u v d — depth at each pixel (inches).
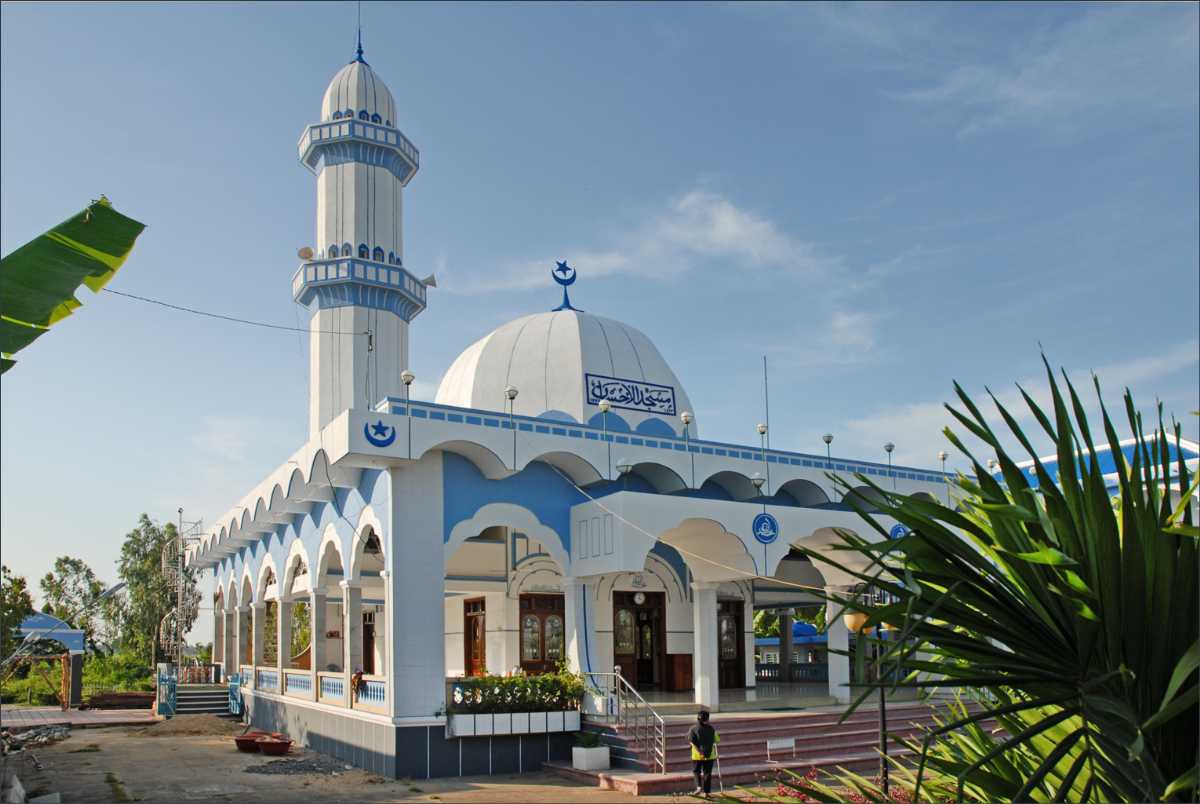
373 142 1040.2
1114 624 150.6
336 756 794.8
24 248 338.0
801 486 902.4
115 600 2011.6
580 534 774.5
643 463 796.6
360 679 761.6
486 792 626.5
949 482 198.4
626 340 1010.7
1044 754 184.9
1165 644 149.2
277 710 987.9
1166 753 150.7
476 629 950.4
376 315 1008.9
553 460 778.8
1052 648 159.3
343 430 679.1
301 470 783.7
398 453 687.7
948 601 162.1
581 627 771.4
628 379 978.1
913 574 164.7
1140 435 161.5
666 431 982.4
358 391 982.4
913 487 933.8
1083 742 176.7
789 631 1235.2
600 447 777.6
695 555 793.6
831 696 871.7
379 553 954.7
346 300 1002.1
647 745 677.9
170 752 864.9
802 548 171.2
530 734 717.3
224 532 1138.0
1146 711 151.0
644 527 743.1
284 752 834.8
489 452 728.3
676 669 950.4
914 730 754.8
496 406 948.6
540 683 724.7
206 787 661.3
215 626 1414.9
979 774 183.5
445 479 733.9
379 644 1032.8
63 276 342.6
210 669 1373.0
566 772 683.4
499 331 1021.2
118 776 717.9
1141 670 151.1
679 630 960.9
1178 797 145.9
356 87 1061.8
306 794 627.2
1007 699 193.9
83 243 342.0
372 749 716.0
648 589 952.3
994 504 150.3
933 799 211.2
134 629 1969.7
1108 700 146.0
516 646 887.7
